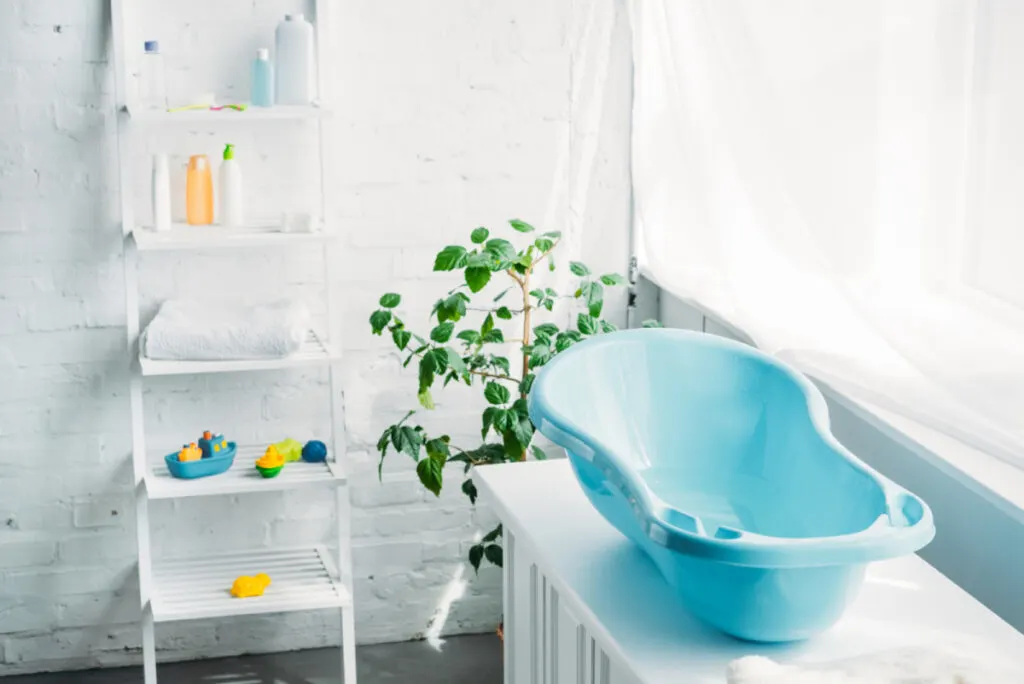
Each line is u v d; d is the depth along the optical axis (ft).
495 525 10.47
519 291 10.22
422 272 10.01
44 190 9.25
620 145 10.22
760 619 4.67
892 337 6.12
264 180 9.57
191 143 9.39
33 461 9.61
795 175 6.97
